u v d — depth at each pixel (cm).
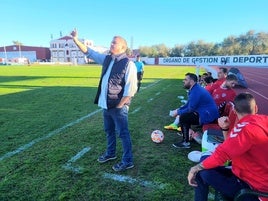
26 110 748
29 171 357
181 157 414
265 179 193
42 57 9544
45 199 292
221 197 225
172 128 560
